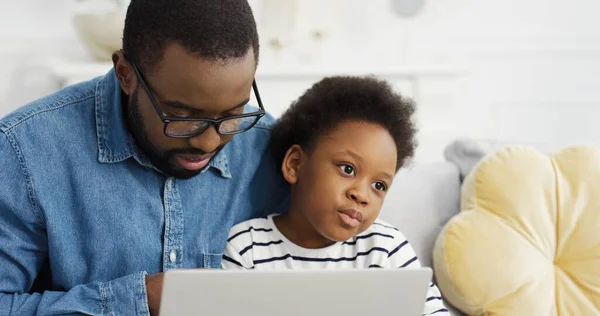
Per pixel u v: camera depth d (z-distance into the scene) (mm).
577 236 1282
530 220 1281
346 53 2490
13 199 943
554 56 2500
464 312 1293
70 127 988
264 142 1216
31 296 960
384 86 1178
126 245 1014
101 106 1008
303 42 2457
